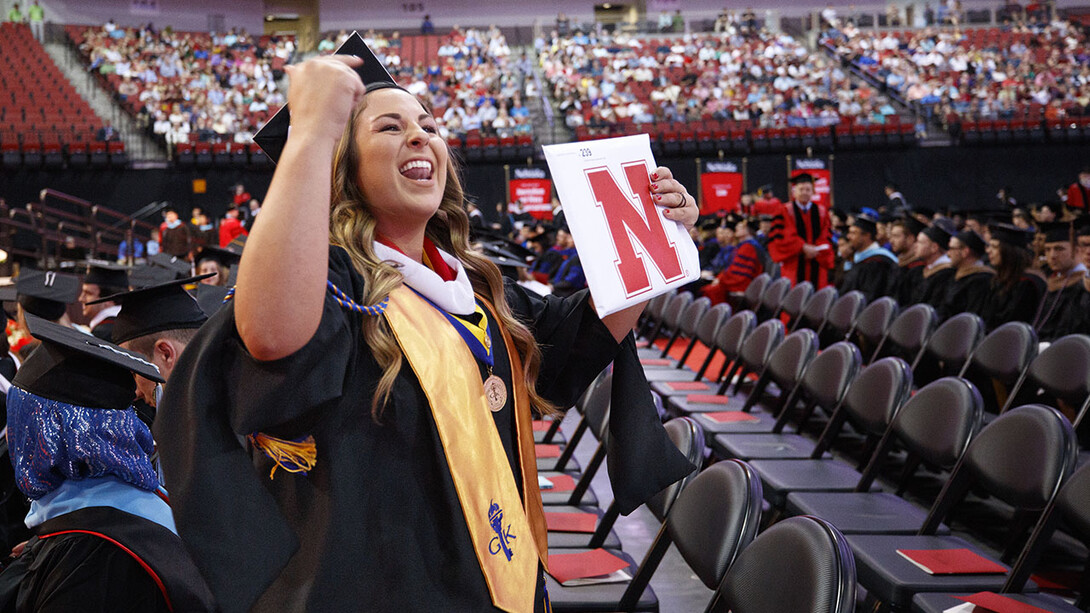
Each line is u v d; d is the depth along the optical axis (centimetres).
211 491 99
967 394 312
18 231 1641
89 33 2395
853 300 625
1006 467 274
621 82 2352
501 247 782
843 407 395
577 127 1991
